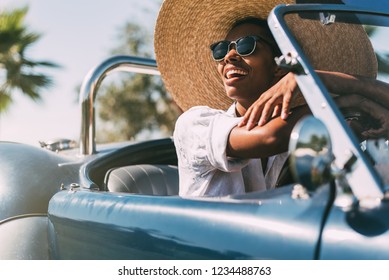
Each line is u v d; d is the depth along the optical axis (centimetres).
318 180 115
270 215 126
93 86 289
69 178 262
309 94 134
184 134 192
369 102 155
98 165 269
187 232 140
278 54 210
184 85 257
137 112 1689
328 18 166
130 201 164
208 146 178
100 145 313
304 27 199
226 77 210
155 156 297
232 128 170
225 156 172
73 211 186
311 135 116
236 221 131
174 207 148
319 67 204
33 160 270
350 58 198
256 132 160
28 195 254
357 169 118
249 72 206
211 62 248
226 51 208
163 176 275
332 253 112
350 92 153
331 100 129
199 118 187
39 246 224
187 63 252
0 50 1446
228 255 129
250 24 215
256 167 196
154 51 252
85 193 190
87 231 175
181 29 246
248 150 164
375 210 113
